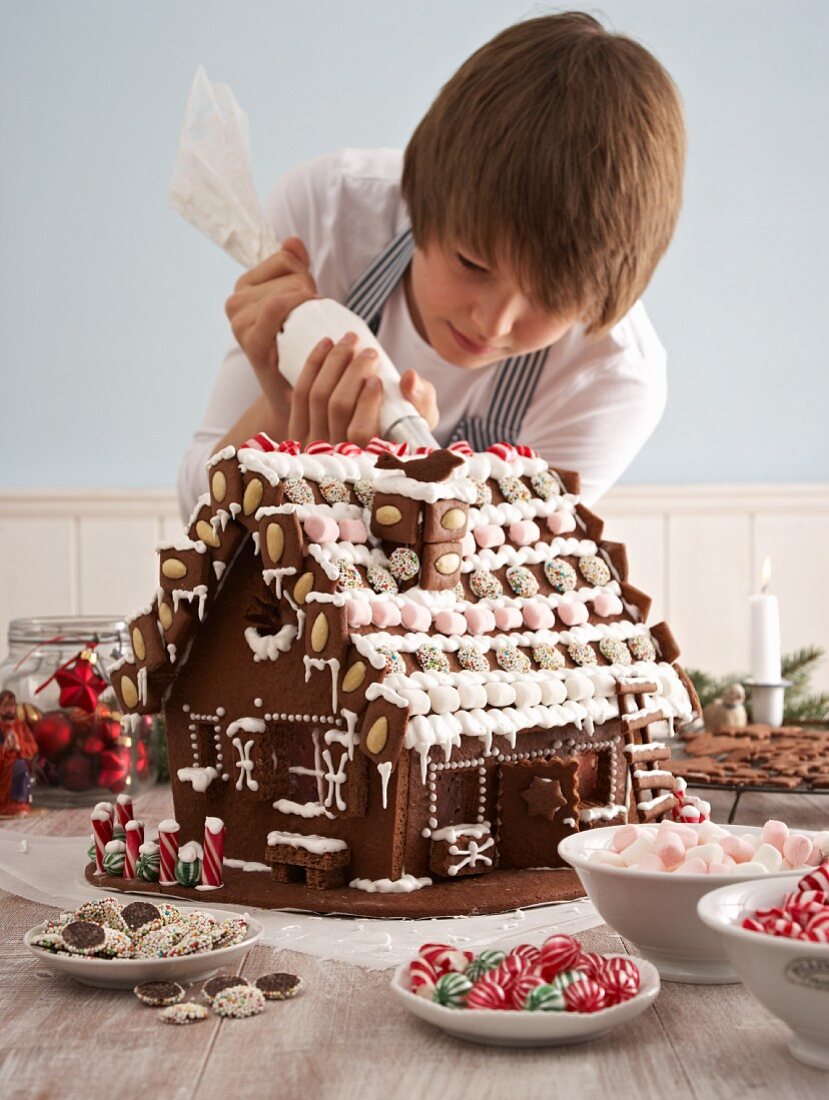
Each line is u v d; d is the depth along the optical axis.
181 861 1.01
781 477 2.83
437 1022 0.69
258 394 1.81
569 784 1.06
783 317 2.83
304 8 2.80
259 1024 0.73
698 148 2.82
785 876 0.74
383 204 1.76
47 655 1.46
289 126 2.81
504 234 1.26
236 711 1.07
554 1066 0.66
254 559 1.06
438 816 1.03
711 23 2.82
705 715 1.64
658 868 0.80
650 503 2.75
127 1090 0.64
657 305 2.81
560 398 1.83
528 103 1.26
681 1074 0.65
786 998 0.64
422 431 1.35
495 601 1.11
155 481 2.79
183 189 1.59
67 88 2.75
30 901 1.04
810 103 2.83
